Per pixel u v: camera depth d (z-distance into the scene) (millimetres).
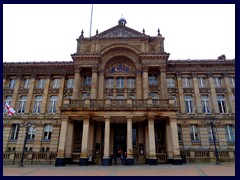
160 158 26547
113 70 34281
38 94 34594
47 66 35781
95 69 32312
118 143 30484
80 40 34906
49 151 30000
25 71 36031
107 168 20609
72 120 28359
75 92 31344
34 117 32656
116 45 33562
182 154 27750
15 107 33812
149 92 32562
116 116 26547
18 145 31281
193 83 33844
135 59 33688
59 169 20094
